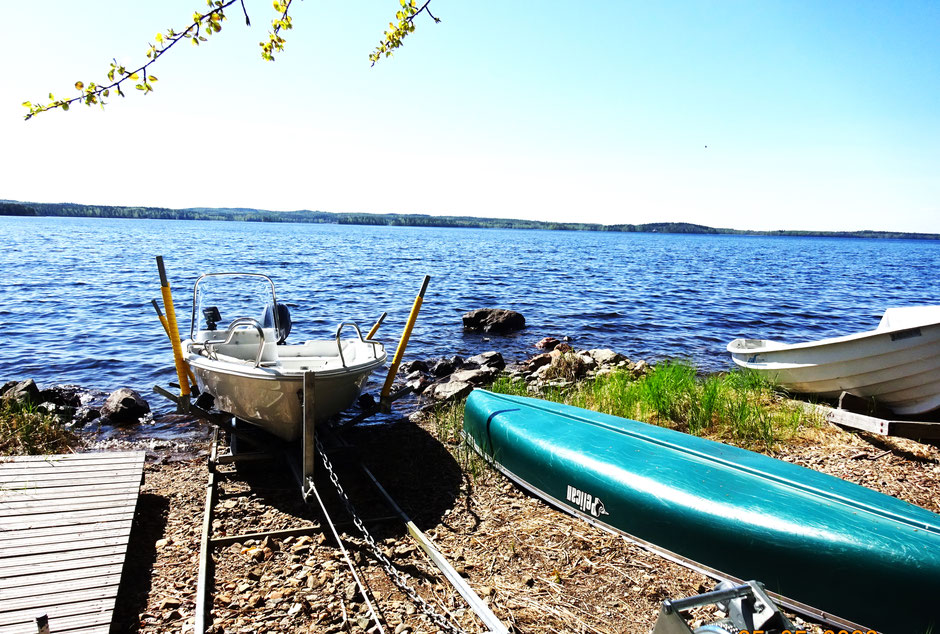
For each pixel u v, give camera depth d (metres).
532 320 20.78
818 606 3.83
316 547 4.75
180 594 4.02
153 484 6.15
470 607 3.94
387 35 3.44
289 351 7.80
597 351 14.06
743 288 35.31
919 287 40.31
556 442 5.79
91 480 5.35
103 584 3.81
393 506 5.46
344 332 17.47
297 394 5.76
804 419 7.86
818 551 3.84
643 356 15.34
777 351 9.00
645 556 4.66
